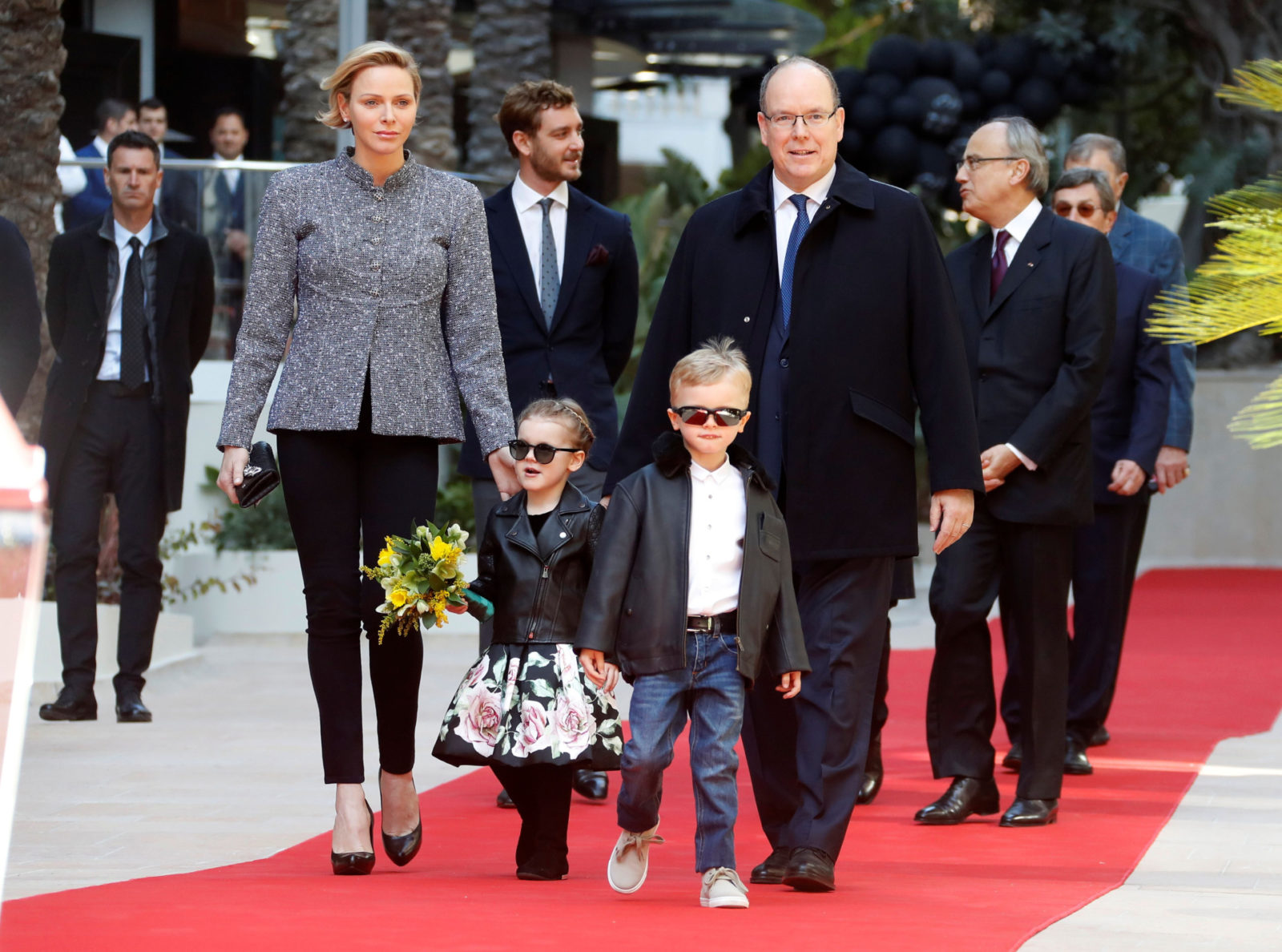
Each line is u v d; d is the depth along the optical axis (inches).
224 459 721.6
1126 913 620.1
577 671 708.7
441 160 2332.7
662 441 660.1
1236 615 1994.3
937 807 860.0
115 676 1197.7
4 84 1381.6
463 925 570.6
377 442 724.7
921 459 2476.6
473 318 743.7
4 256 1037.2
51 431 1162.6
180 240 1187.3
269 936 543.8
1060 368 874.1
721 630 648.4
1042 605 856.9
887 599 703.1
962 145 2347.4
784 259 710.5
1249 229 807.7
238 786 952.3
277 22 2869.1
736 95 3309.5
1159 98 2731.3
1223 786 976.3
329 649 717.3
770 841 723.4
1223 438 2623.0
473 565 1770.4
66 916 580.1
